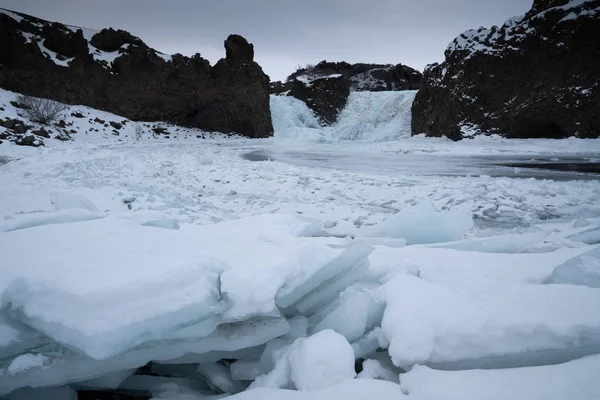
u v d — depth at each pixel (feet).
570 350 8.63
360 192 37.11
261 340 9.73
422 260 14.67
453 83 113.50
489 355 8.64
